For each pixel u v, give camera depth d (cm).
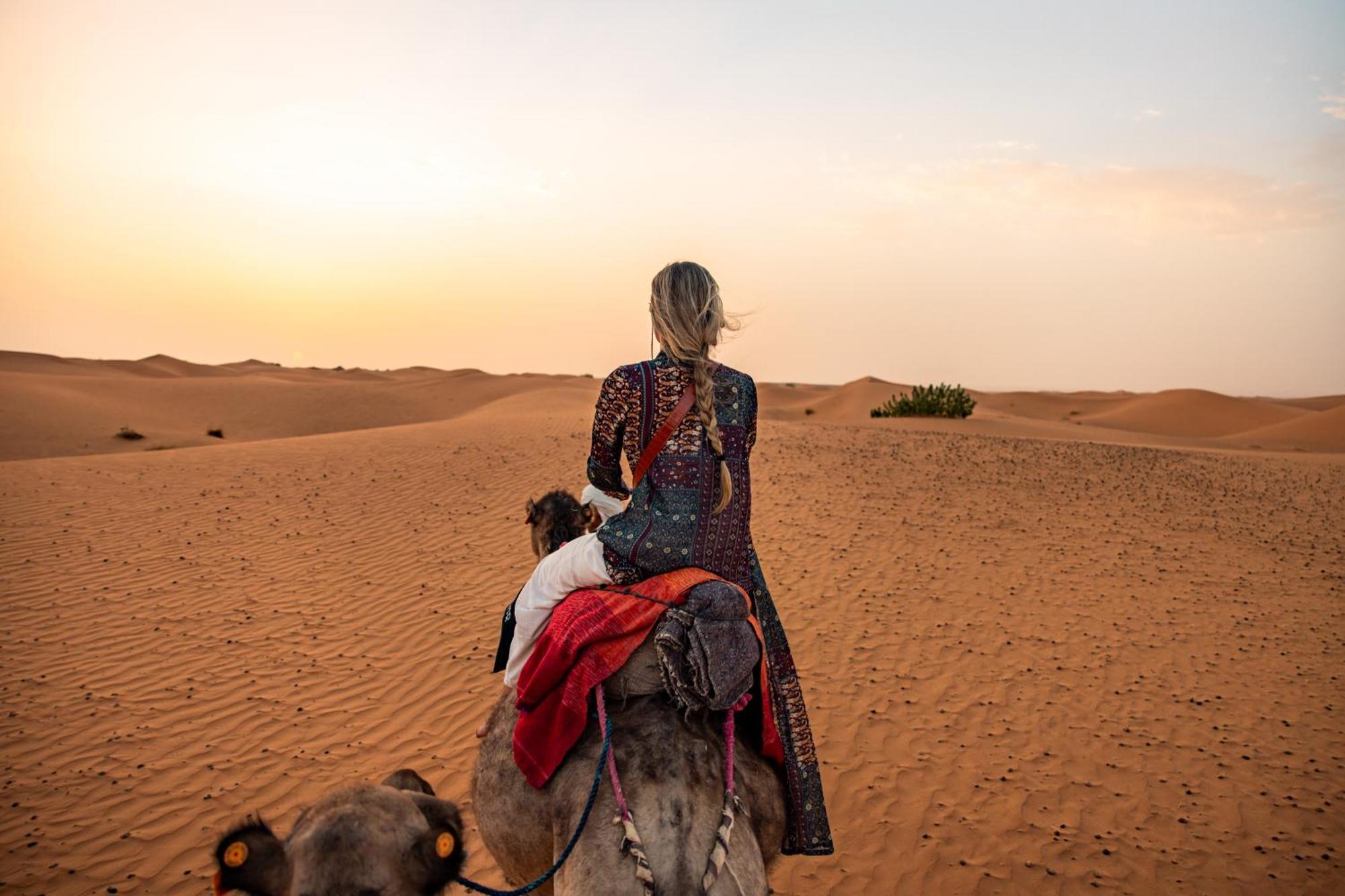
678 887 218
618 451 304
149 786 764
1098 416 9925
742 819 243
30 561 1358
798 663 1055
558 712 268
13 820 707
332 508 1722
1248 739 877
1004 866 667
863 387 10381
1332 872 656
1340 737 880
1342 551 1631
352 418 6894
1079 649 1114
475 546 1495
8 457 4222
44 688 950
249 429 6219
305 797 754
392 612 1196
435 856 224
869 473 2231
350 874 216
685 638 257
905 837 707
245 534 1539
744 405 295
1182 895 631
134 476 1930
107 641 1081
